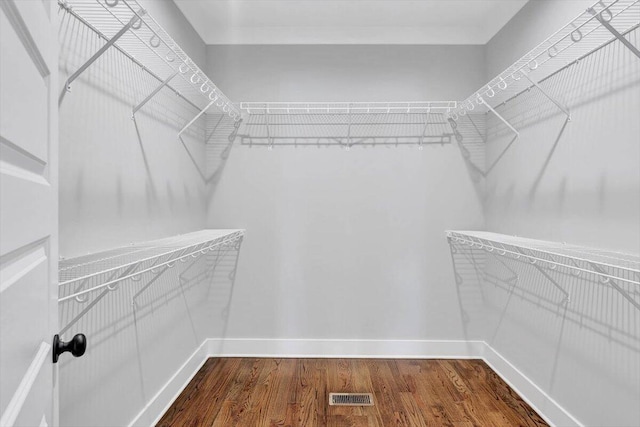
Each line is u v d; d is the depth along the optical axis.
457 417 2.42
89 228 1.76
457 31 3.40
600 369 1.99
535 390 2.55
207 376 3.00
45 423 0.75
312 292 3.44
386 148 3.42
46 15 0.75
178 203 2.81
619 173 1.88
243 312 3.44
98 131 1.82
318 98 3.42
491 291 3.27
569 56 2.19
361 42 3.42
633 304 1.70
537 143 2.59
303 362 3.29
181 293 2.87
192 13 3.06
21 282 0.61
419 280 3.43
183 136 2.90
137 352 2.21
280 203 3.44
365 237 3.43
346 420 2.37
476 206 3.42
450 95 3.42
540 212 2.55
